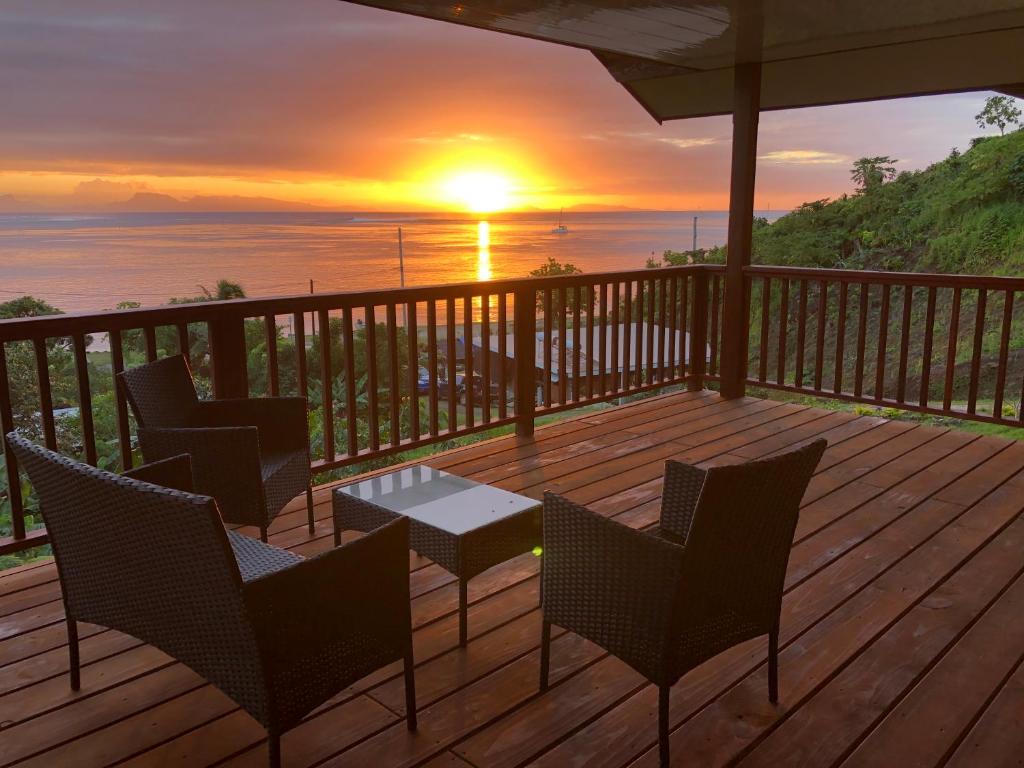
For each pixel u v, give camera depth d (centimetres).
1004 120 1662
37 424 651
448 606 260
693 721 199
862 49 491
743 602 190
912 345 1388
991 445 444
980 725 198
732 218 545
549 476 395
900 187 1711
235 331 344
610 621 187
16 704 205
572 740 192
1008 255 1384
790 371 1367
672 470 230
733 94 550
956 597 267
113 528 169
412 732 194
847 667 224
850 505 352
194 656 172
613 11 402
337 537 276
